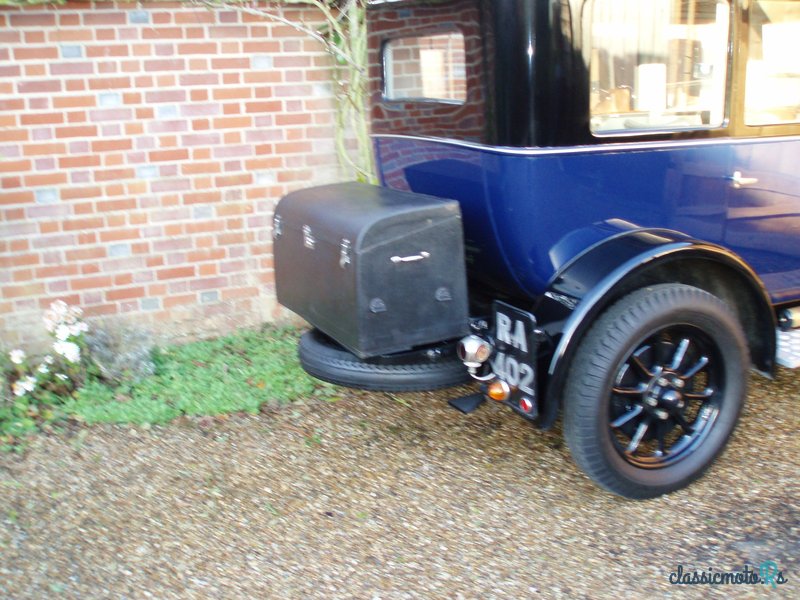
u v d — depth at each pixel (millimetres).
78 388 4207
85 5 4250
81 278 4531
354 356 3246
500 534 3045
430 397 4191
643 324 2977
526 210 3047
